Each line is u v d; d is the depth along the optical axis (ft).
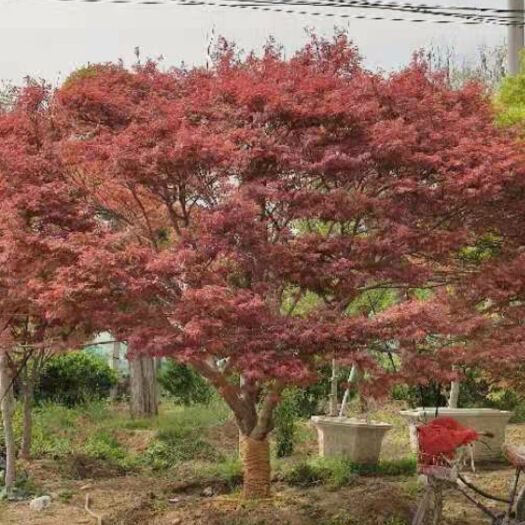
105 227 26.37
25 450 40.63
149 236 28.63
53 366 63.05
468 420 39.91
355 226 26.73
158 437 46.34
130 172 25.81
